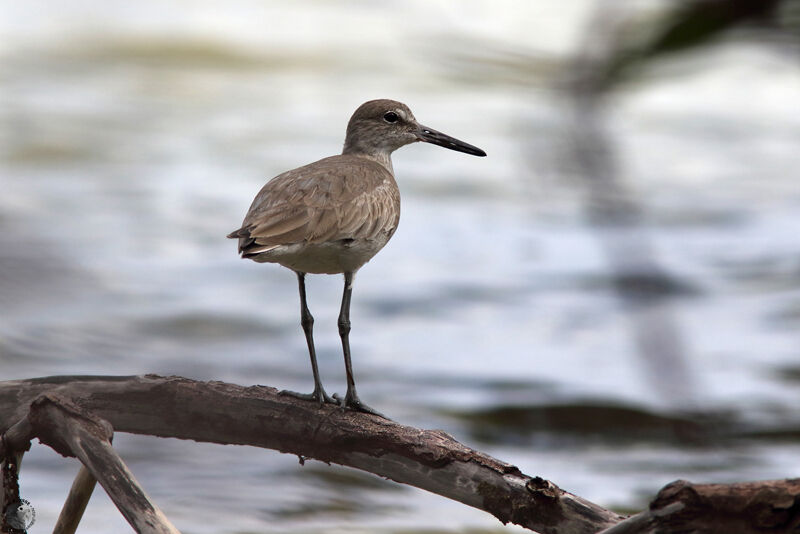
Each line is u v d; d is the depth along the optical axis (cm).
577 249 2006
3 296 1437
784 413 1296
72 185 2198
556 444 1249
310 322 798
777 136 2820
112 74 3145
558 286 1831
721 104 3138
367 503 1060
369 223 796
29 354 1336
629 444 1230
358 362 1511
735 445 1226
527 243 2066
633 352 1463
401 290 1842
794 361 1467
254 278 1848
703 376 1387
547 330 1639
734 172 2522
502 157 2534
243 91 3056
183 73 3178
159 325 1541
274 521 995
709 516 483
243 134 2669
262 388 653
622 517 560
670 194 2355
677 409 1276
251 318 1647
